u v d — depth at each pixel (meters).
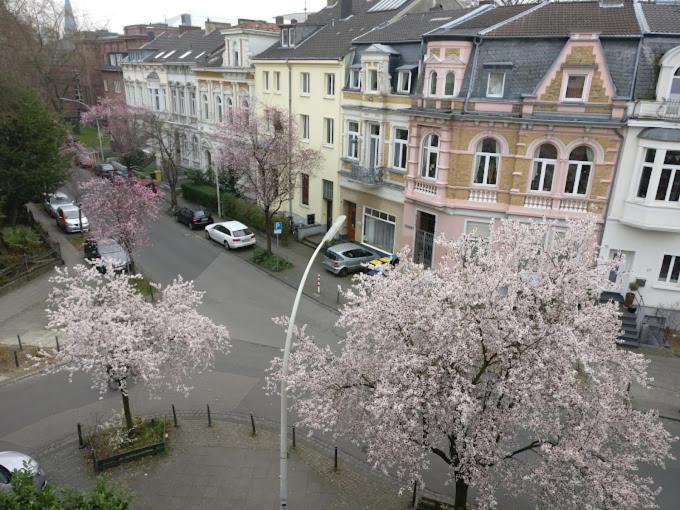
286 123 29.47
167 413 15.92
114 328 12.34
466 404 9.09
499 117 21.50
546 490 10.30
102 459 13.38
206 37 48.25
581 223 12.66
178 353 14.16
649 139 19.59
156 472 13.51
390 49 25.78
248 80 37.09
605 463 9.98
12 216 29.62
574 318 10.80
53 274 25.72
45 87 46.12
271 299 24.08
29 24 34.22
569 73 20.38
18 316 21.64
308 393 16.67
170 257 29.05
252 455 14.26
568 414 10.85
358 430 11.64
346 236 31.62
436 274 12.02
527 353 10.34
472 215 23.45
